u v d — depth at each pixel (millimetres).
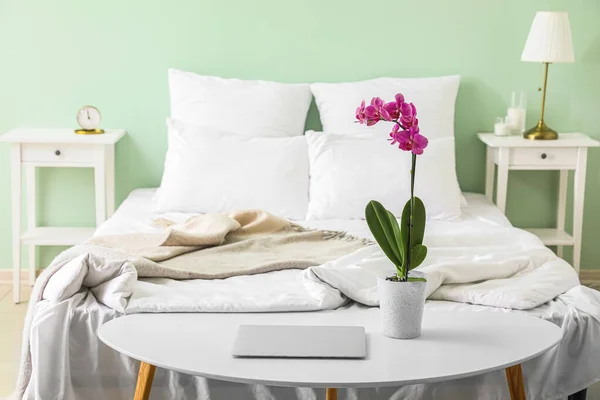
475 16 4082
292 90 3992
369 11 4066
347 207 3551
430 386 2389
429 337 2162
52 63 4086
